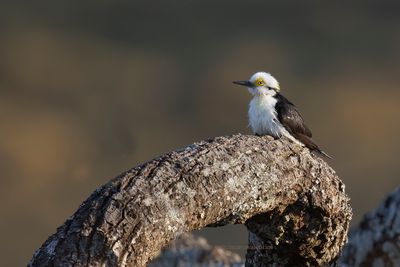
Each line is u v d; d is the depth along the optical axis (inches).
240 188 316.2
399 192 427.8
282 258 356.8
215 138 327.3
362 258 428.1
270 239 350.0
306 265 358.9
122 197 283.7
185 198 296.5
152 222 283.1
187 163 305.4
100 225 275.0
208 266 477.1
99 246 271.3
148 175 295.3
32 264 266.5
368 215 435.2
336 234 357.7
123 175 293.6
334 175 353.7
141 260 277.7
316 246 354.6
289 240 349.4
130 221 278.8
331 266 362.0
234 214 321.1
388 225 423.5
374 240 425.7
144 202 285.0
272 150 335.3
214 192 306.0
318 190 344.2
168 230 288.0
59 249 269.0
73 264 266.5
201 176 304.2
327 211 346.9
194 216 300.4
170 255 484.4
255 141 335.0
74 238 271.6
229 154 320.2
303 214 345.1
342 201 355.9
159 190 291.3
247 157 324.5
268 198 330.0
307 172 343.3
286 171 335.3
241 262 486.6
